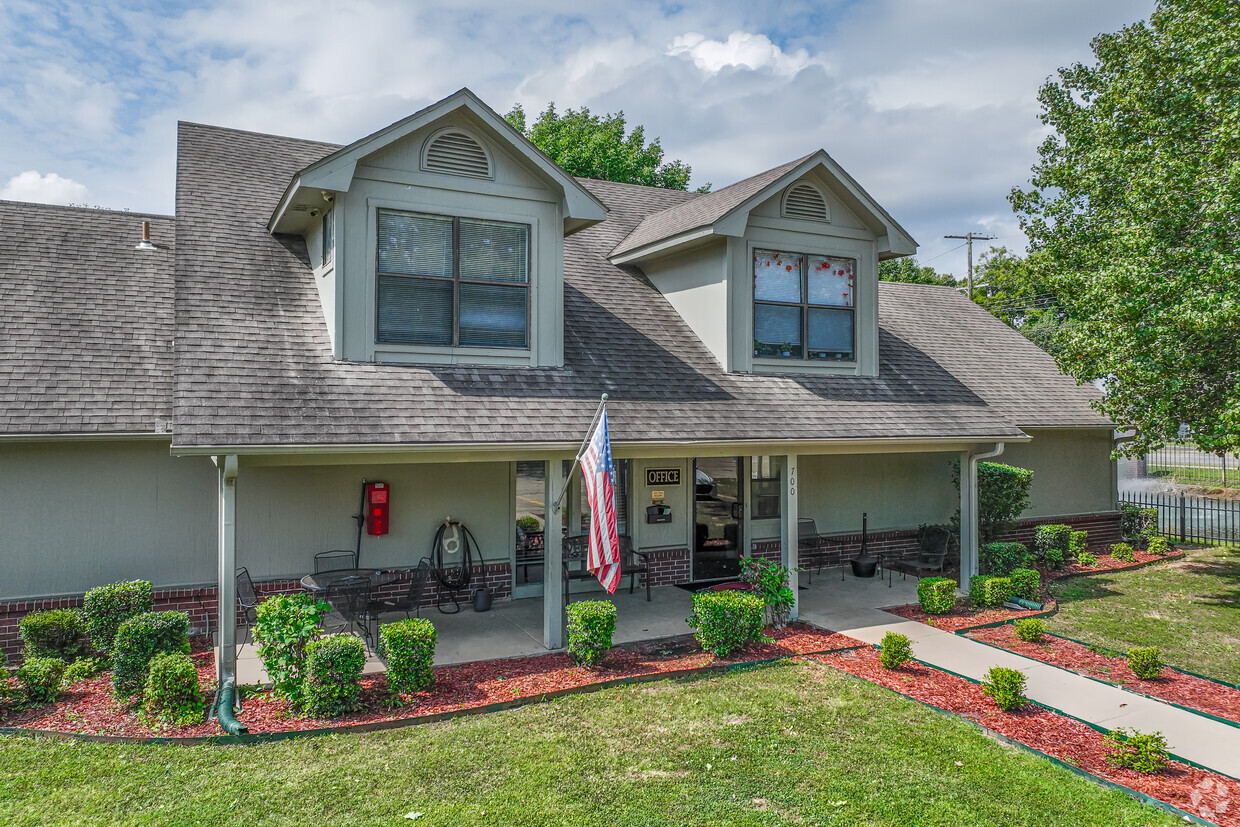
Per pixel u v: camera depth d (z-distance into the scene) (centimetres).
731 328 1256
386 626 838
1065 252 1584
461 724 745
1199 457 4172
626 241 1522
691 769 654
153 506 1016
